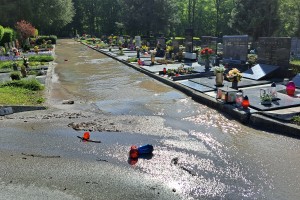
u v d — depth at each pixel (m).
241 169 7.41
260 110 11.18
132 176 7.13
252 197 6.23
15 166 7.66
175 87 17.06
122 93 16.03
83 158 8.12
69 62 30.58
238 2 44.09
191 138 9.46
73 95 15.74
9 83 16.19
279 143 8.94
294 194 6.30
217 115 11.85
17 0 54.22
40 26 64.62
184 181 6.89
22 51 39.50
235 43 20.25
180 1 78.25
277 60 17.19
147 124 10.80
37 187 6.68
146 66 23.92
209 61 20.70
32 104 13.12
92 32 91.06
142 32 62.69
